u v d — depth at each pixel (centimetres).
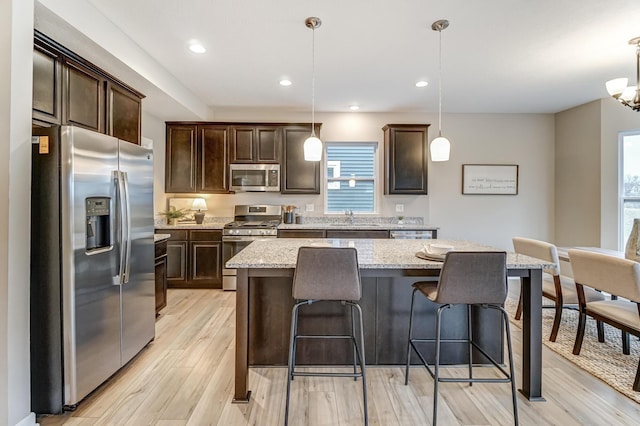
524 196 515
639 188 414
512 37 276
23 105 170
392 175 476
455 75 359
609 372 232
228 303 386
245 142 472
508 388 217
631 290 211
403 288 243
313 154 273
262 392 210
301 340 242
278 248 247
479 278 177
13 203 165
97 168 201
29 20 173
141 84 322
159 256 343
